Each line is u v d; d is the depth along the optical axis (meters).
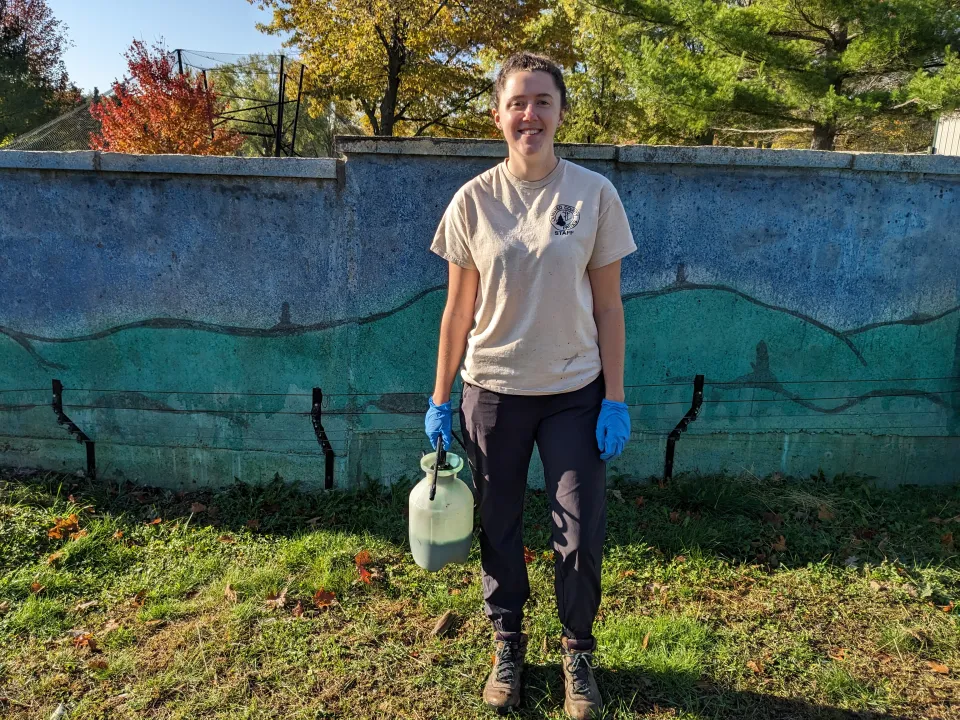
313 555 2.95
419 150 3.20
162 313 3.44
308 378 3.47
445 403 2.22
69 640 2.42
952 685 2.27
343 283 3.36
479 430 2.07
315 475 3.55
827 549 3.06
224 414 3.53
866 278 3.53
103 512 3.31
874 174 3.41
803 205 3.42
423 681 2.25
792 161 3.29
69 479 3.57
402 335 3.42
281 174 3.21
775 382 3.61
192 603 2.63
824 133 10.98
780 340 3.56
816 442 3.70
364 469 3.54
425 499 2.21
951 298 3.59
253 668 2.30
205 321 3.44
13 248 3.42
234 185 3.28
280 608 2.61
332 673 2.28
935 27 9.74
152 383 3.52
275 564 2.88
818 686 2.25
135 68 10.57
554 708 2.14
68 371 3.54
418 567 2.88
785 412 3.66
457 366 2.18
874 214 3.46
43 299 3.46
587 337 2.01
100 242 3.38
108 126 10.94
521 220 1.91
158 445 3.57
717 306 3.50
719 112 11.12
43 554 2.94
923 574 2.88
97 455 3.61
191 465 3.57
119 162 3.23
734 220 3.41
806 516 3.31
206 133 11.04
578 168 1.95
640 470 3.66
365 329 3.41
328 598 2.66
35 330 3.50
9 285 3.46
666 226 3.38
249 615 2.56
